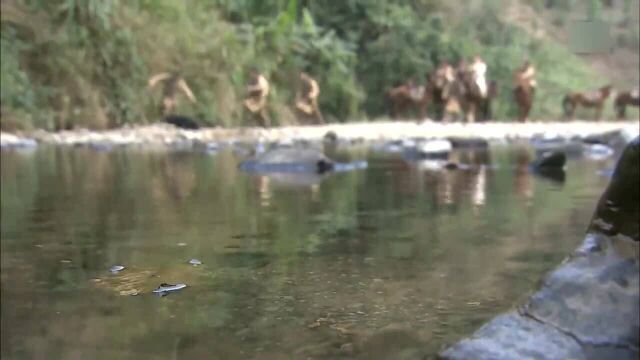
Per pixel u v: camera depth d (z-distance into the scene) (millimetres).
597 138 10422
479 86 18625
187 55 16750
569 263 2098
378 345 2051
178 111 15930
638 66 24797
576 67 24047
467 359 1855
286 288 2625
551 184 5871
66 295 2566
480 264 2945
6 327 2232
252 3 19500
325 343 2064
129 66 15781
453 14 22844
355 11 20844
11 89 13977
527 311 2006
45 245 3426
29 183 6105
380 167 7383
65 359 1982
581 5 25188
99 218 4195
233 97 16906
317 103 18516
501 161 8102
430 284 2662
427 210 4457
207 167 7457
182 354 2006
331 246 3340
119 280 2729
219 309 2357
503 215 4246
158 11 16969
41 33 15062
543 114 21516
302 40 18906
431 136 13242
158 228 3848
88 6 15438
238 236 3578
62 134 13023
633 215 2070
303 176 6504
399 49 20328
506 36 23562
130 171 7086
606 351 1835
